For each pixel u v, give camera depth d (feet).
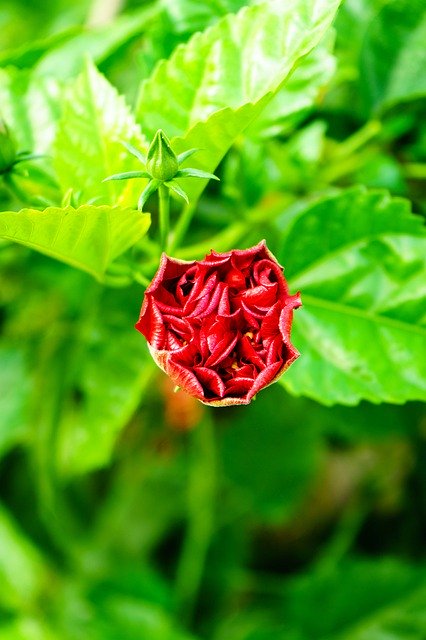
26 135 1.14
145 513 1.57
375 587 1.42
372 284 1.12
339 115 1.26
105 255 1.02
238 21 1.02
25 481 1.58
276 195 1.22
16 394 1.39
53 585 1.53
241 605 1.53
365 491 1.53
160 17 1.14
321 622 1.42
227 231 1.20
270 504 1.52
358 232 1.12
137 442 1.53
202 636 1.49
